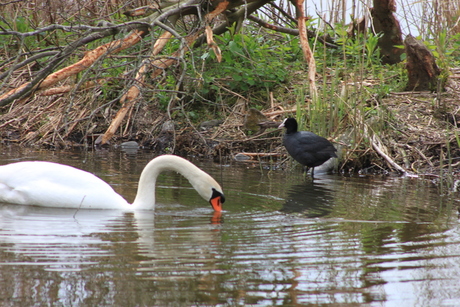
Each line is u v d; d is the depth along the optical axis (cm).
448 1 1978
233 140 1541
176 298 535
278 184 1160
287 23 2036
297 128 1420
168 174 1251
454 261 657
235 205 954
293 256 666
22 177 911
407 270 625
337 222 845
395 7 1838
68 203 894
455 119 1482
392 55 1872
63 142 1569
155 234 749
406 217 884
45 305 514
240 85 1742
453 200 1026
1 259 627
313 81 1527
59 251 662
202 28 1440
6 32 1095
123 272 598
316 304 530
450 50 1803
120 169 1241
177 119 1683
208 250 681
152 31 1261
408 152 1393
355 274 610
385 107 1494
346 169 1391
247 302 530
